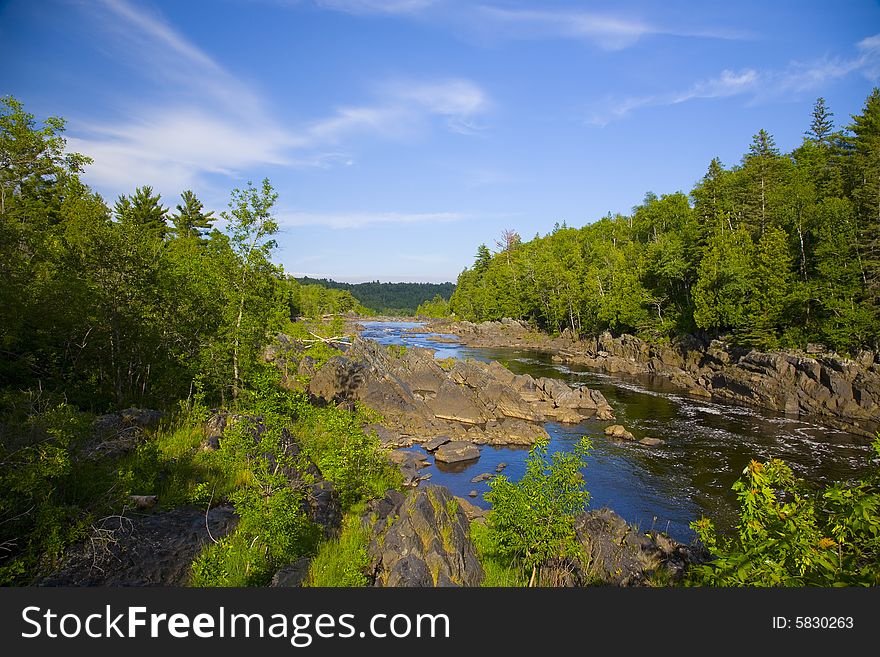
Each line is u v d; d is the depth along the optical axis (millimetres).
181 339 23250
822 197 56656
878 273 43969
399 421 36219
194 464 16047
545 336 102438
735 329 53531
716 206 71562
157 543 11945
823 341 45844
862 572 6305
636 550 15312
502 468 28547
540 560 13086
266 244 22672
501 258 149000
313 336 42688
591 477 26562
